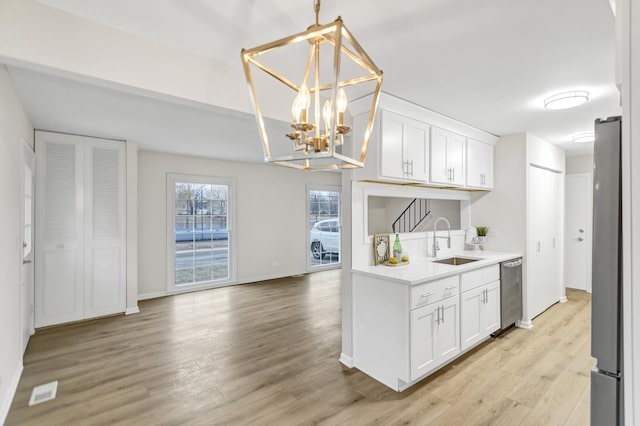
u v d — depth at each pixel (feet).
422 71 7.30
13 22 4.77
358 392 7.91
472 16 5.30
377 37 5.92
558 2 4.91
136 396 7.72
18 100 8.57
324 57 6.61
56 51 5.09
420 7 5.08
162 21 5.46
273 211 21.31
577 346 10.44
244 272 19.97
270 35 5.90
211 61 6.75
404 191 11.16
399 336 7.98
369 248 9.83
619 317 3.31
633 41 2.16
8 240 7.43
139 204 16.51
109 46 5.58
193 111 10.18
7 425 6.72
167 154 17.37
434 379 8.48
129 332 11.81
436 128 10.57
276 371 8.93
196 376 8.65
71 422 6.79
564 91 8.46
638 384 2.14
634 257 2.14
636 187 2.13
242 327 12.33
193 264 18.31
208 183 18.75
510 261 11.76
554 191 14.97
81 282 13.07
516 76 7.55
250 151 16.61
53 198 12.46
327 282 20.02
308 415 7.02
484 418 6.89
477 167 12.35
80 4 5.01
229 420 6.86
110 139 13.80
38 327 12.12
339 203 25.25
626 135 2.18
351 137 9.50
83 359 9.66
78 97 8.89
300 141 3.74
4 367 7.13
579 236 17.48
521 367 9.07
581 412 7.07
